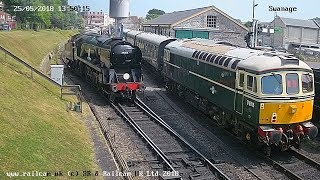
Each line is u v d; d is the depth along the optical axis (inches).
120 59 984.9
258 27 1633.9
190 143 714.2
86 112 862.5
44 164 476.1
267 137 612.4
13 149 470.9
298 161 639.1
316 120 828.0
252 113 644.1
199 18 2206.0
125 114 893.2
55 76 1013.2
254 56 682.2
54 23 3339.1
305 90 644.7
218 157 649.6
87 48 1213.7
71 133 652.7
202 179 552.1
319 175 580.4
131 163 592.1
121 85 976.3
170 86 1173.7
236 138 748.0
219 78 782.5
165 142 711.1
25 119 596.7
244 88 669.9
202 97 904.9
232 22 2244.1
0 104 605.6
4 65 878.4
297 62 646.5
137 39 1774.1
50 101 820.6
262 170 601.3
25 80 854.5
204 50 908.6
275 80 625.9
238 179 560.1
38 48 1609.3
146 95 1127.0
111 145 640.4
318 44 3346.5
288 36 3294.8
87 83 1227.2
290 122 634.8
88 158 567.8
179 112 941.2
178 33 2193.7
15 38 1402.6
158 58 1328.7
